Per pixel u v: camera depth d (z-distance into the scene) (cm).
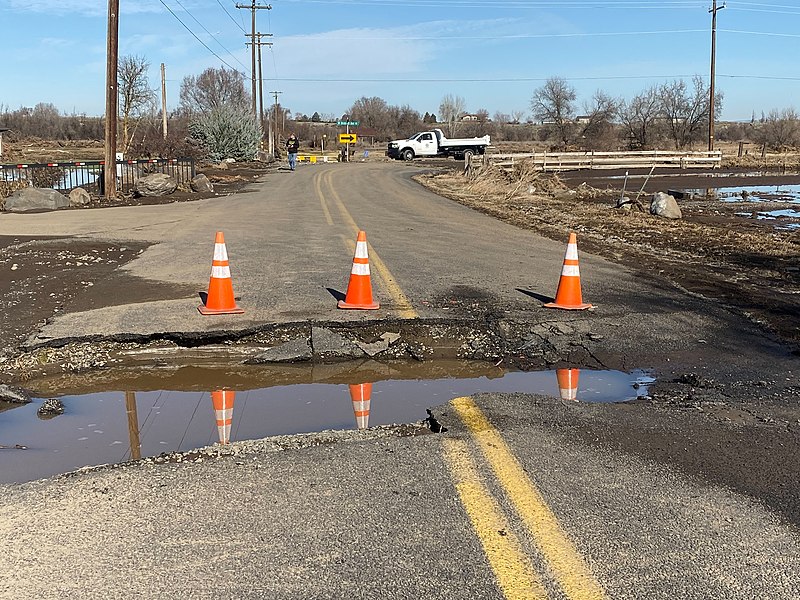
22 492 372
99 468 404
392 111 12200
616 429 462
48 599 280
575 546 320
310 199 2292
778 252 1265
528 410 495
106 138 2247
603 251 1266
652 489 377
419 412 525
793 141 7588
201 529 333
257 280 926
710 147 5062
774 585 293
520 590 287
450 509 353
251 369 629
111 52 2195
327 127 11862
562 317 758
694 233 1555
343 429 477
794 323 748
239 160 5384
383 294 843
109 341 665
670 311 792
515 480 386
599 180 3538
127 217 1733
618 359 640
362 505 357
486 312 768
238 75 9906
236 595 283
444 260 1112
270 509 353
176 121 7725
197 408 535
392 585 290
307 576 296
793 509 356
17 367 611
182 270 1004
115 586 288
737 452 427
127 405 541
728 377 584
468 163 3372
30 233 1415
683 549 319
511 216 1881
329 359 646
